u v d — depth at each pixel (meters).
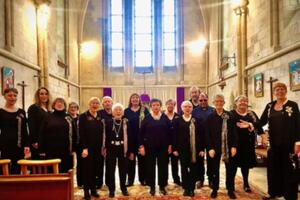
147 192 6.59
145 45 20.45
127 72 20.03
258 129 6.09
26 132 5.64
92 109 6.25
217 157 6.05
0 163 3.88
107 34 20.12
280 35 9.52
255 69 11.45
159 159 6.45
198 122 6.41
